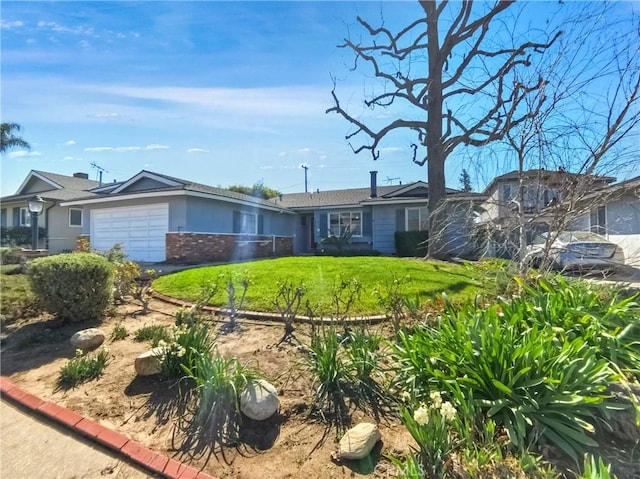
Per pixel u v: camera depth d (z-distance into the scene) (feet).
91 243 54.29
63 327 17.07
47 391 11.02
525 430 7.48
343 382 10.44
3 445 8.68
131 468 7.80
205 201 49.26
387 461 7.66
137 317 18.78
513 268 17.43
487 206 20.44
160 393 10.62
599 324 9.89
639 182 13.97
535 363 8.18
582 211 14.83
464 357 8.97
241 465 7.71
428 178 41.04
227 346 13.99
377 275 25.75
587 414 7.50
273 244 64.44
